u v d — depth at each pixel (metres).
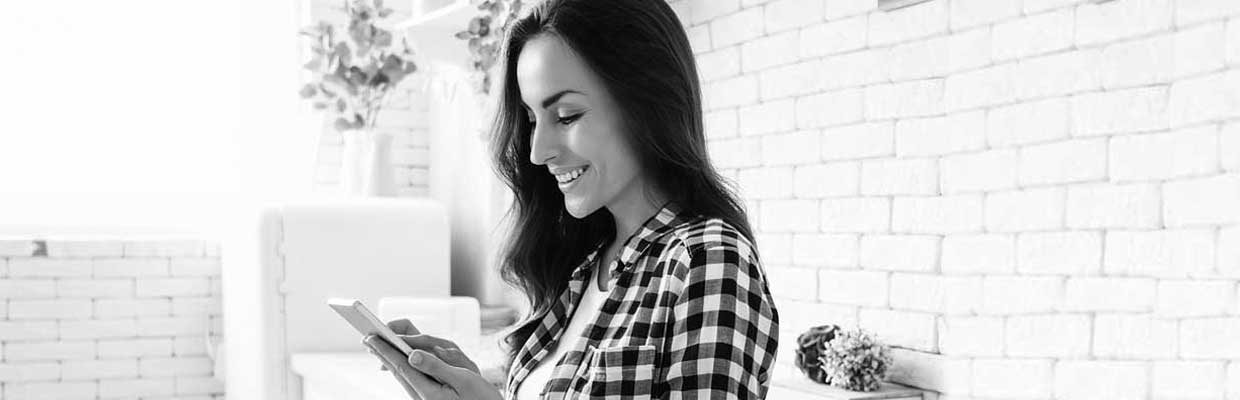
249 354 3.84
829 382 2.82
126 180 4.52
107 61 4.50
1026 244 2.53
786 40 3.13
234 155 4.61
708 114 3.43
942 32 2.70
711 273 1.30
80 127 4.47
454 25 3.89
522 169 1.63
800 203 3.12
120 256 4.34
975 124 2.63
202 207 4.59
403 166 4.62
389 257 3.89
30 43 4.41
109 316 4.32
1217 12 2.15
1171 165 2.24
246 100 4.59
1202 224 2.19
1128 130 2.32
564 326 1.59
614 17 1.39
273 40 4.54
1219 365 2.17
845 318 2.99
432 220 3.97
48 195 4.41
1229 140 2.14
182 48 4.60
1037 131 2.49
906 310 2.82
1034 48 2.49
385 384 2.92
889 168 2.85
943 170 2.71
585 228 1.62
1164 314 2.27
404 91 4.61
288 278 3.74
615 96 1.39
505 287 3.82
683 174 1.42
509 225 1.68
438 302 3.58
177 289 4.42
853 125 2.94
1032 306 2.52
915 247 2.79
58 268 4.25
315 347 3.77
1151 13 2.26
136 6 4.54
